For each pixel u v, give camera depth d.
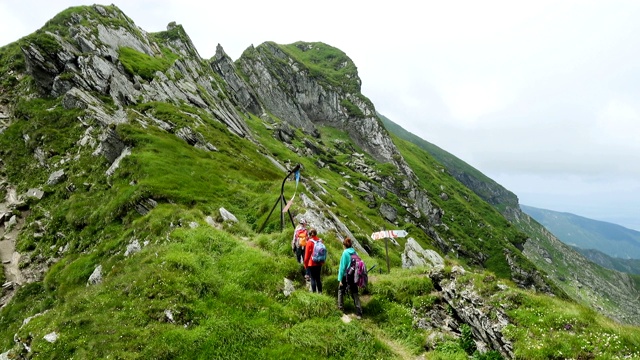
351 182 153.88
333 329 13.99
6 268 33.94
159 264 18.05
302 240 18.98
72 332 14.67
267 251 22.75
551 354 11.26
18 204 42.22
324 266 19.42
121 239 29.77
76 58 68.19
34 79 63.47
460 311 14.93
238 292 16.38
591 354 10.94
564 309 13.09
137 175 40.94
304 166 124.56
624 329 12.15
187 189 39.94
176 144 53.41
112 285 17.83
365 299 17.22
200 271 17.69
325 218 38.88
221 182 46.31
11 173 49.16
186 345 13.11
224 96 132.88
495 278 15.23
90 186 43.03
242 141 86.81
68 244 34.94
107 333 14.02
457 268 17.02
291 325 14.48
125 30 100.75
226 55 179.88
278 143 138.12
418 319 15.62
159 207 32.84
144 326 14.28
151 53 106.56
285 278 17.91
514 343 12.19
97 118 53.38
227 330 13.80
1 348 24.33
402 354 13.64
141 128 53.81
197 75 125.56
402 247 75.00
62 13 90.75
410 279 17.72
